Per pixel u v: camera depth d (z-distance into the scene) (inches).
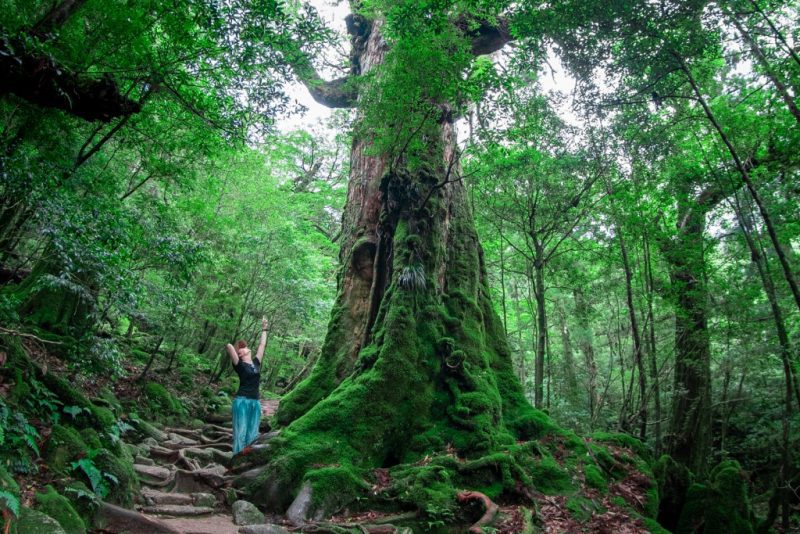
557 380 643.5
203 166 460.4
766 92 376.8
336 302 413.4
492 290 761.6
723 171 369.7
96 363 264.7
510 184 505.7
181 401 433.7
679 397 484.7
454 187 432.5
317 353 811.4
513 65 355.3
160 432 326.3
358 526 221.9
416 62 303.6
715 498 305.0
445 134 432.1
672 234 414.9
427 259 365.7
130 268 306.3
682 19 289.6
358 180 462.9
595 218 469.1
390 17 307.3
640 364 394.9
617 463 303.3
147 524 175.8
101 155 328.8
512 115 327.6
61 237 211.6
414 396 316.2
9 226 327.9
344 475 249.8
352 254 415.8
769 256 392.2
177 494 229.8
